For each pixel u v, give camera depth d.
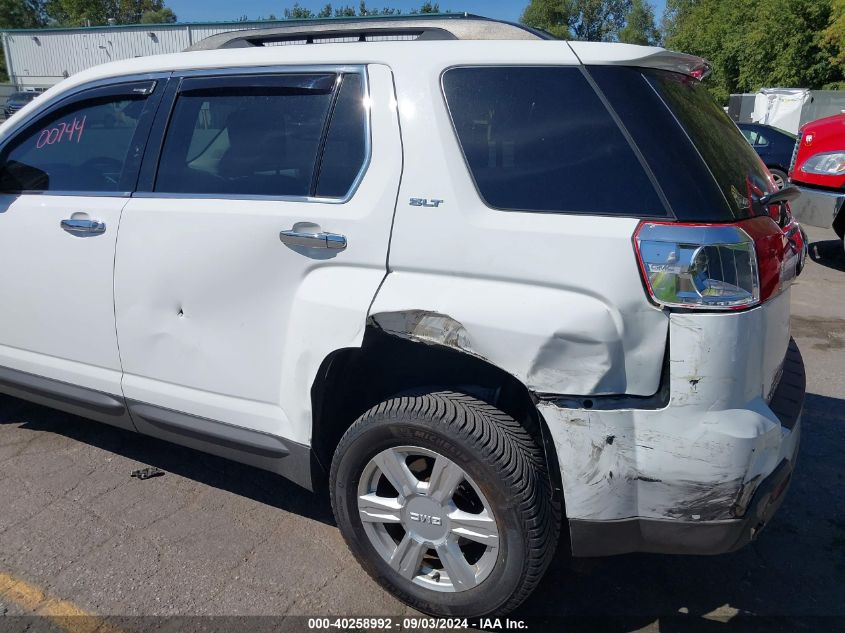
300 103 2.55
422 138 2.28
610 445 2.02
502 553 2.19
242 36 3.02
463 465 2.18
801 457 3.67
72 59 33.28
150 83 2.94
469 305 2.11
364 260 2.32
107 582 2.63
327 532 2.99
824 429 3.99
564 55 2.20
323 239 2.37
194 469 3.49
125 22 61.84
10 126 3.32
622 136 2.08
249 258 2.54
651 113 2.09
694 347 1.93
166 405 2.89
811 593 2.65
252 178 2.62
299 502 3.22
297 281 2.46
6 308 3.28
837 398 4.43
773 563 2.82
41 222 3.08
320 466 2.62
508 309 2.06
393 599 2.57
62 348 3.16
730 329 1.94
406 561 2.40
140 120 2.93
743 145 2.60
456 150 2.23
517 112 2.21
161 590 2.59
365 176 2.36
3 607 2.48
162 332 2.81
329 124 2.48
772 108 20.73
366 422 2.34
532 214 2.11
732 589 2.66
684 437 1.97
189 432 2.85
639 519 2.07
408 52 2.39
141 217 2.79
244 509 3.15
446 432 2.17
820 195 7.61
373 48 2.46
